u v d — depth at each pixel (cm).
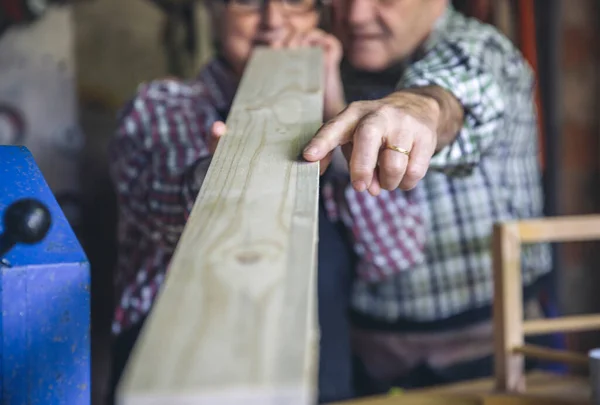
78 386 75
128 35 269
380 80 182
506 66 165
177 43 273
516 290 130
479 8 254
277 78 120
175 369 40
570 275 277
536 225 133
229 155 81
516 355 130
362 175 85
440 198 186
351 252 180
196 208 63
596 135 280
